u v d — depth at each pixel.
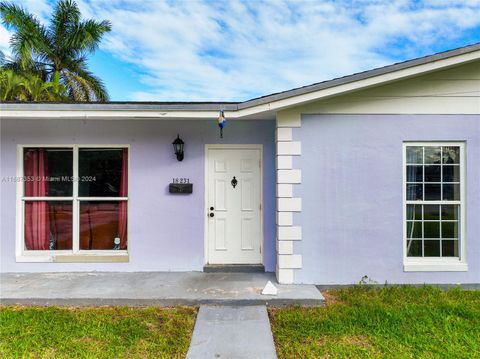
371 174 4.94
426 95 4.91
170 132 5.53
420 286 4.88
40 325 3.58
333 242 4.93
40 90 14.91
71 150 5.60
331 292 4.75
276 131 5.10
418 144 4.97
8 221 5.41
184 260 5.52
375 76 4.52
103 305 4.26
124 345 3.19
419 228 5.04
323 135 4.94
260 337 3.39
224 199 5.62
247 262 5.61
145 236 5.50
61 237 5.63
